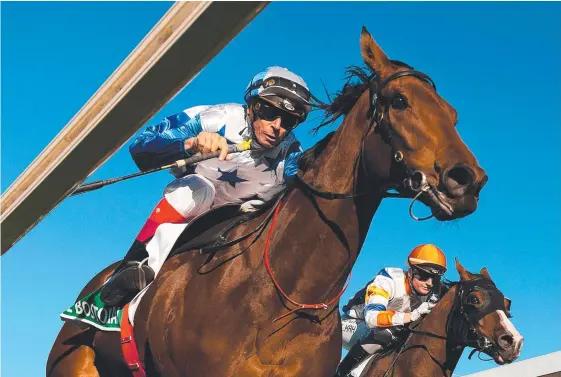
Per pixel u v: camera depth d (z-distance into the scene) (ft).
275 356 7.96
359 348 12.86
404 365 11.57
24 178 7.46
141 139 9.60
